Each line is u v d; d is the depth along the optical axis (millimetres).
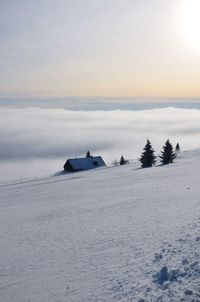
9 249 19016
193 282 9203
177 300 8516
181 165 72938
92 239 18156
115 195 36844
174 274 10016
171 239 14391
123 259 13359
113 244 16219
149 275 10742
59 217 27906
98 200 34688
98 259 14141
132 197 32969
